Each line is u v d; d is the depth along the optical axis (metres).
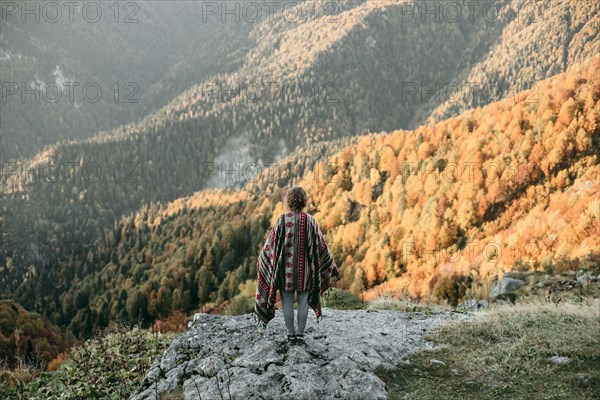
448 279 45.03
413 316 7.55
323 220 106.25
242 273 90.31
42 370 8.33
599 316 6.80
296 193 5.42
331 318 7.20
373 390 4.87
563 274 12.68
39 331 21.25
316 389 4.79
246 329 6.40
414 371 5.50
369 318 7.27
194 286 99.94
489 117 100.56
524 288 12.40
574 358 5.33
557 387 4.79
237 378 5.05
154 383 5.64
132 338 8.48
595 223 52.66
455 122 106.12
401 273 79.88
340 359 5.29
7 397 7.18
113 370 6.94
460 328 6.71
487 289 14.84
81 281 130.25
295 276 5.35
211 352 5.91
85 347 8.63
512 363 5.45
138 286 102.38
